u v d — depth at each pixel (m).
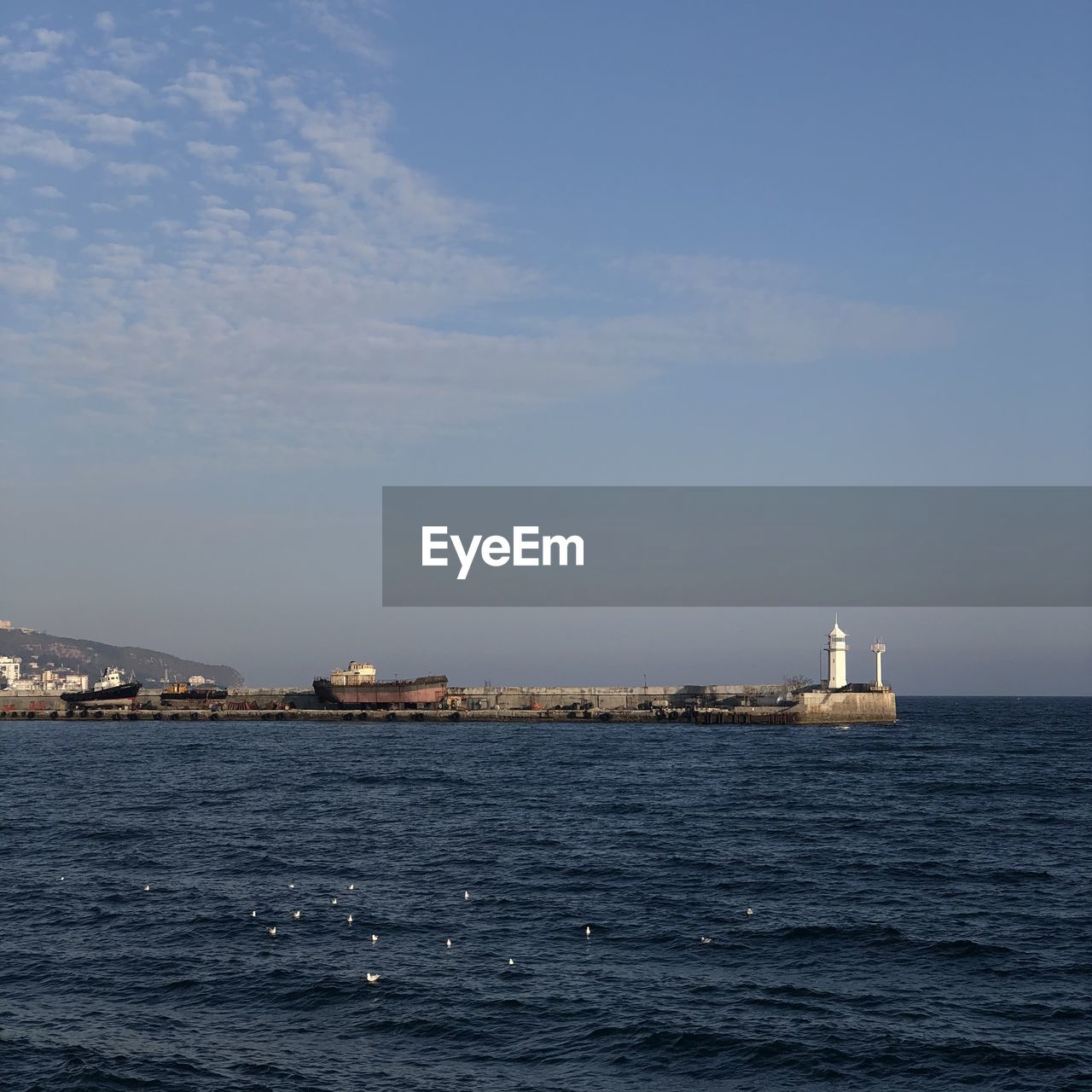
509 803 92.00
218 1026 37.59
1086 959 45.41
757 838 73.81
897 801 94.50
